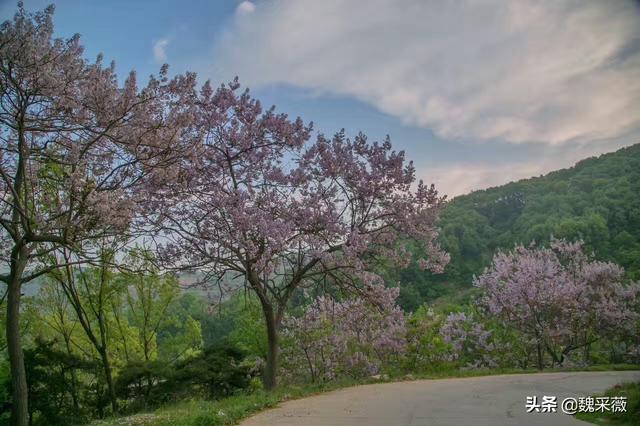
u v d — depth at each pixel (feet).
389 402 39.83
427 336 85.87
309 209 52.39
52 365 62.64
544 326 93.15
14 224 39.93
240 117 55.62
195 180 51.57
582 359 98.27
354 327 82.58
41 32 36.22
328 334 83.56
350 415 32.91
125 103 39.96
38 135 44.86
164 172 44.01
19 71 36.35
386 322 80.12
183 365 70.64
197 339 88.74
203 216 52.01
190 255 52.85
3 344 64.39
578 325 95.45
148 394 64.54
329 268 55.26
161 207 51.34
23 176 38.73
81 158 42.11
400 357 84.79
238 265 53.16
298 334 83.92
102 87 39.68
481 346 96.07
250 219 48.65
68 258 61.93
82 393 68.13
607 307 92.79
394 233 57.82
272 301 61.31
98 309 70.59
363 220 56.08
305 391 49.34
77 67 39.09
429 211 56.85
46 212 45.16
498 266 101.81
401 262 58.70
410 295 178.81
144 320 84.99
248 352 78.59
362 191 55.72
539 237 192.75
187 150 43.73
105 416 63.72
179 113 43.04
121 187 41.91
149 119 41.83
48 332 78.79
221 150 53.62
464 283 195.52
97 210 37.40
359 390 50.42
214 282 55.52
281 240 47.88
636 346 96.17
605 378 59.98
